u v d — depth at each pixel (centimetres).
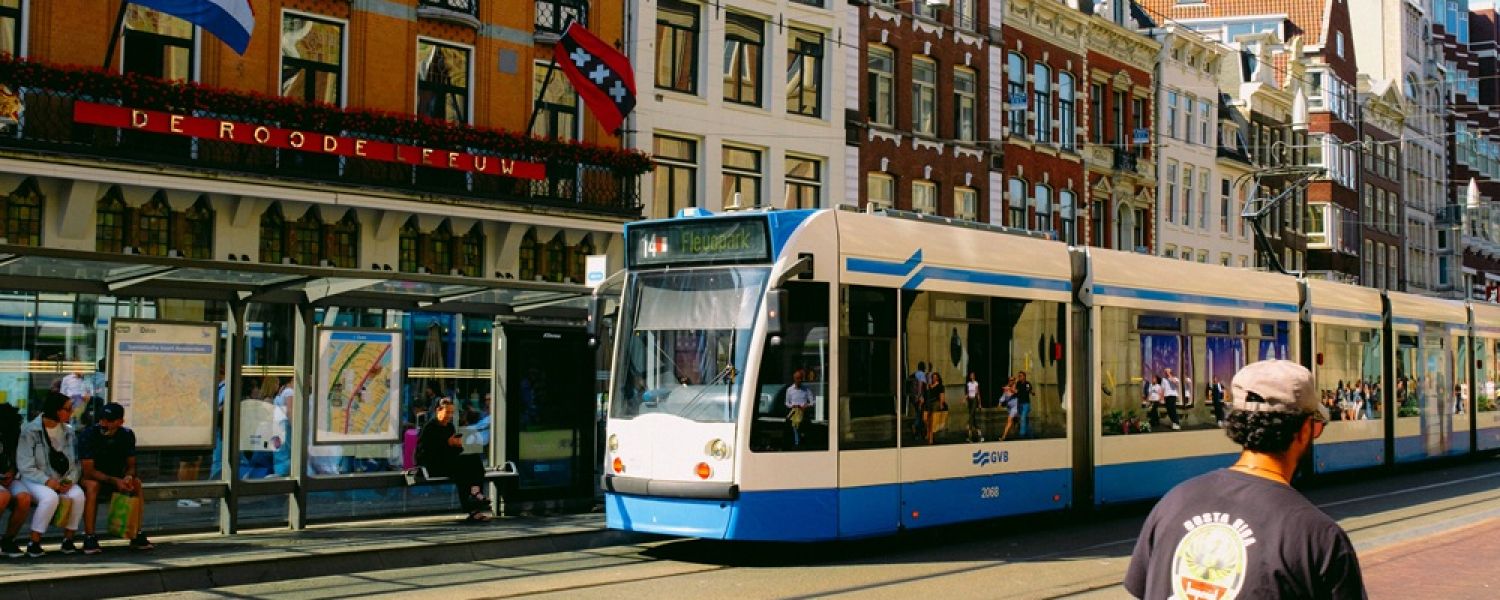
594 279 1909
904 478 1518
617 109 2702
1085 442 1828
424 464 1678
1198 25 6531
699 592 1254
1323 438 2389
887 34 3638
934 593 1265
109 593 1202
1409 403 2750
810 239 1431
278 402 1658
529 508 1805
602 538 1648
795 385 1415
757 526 1376
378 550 1414
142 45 2308
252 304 1845
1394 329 2706
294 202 2395
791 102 3381
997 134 4003
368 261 2523
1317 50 6325
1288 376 410
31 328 1617
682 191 3125
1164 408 1972
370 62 2577
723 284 1432
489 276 2714
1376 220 6925
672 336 1452
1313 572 381
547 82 2717
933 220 1622
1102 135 4572
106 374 1440
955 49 3862
